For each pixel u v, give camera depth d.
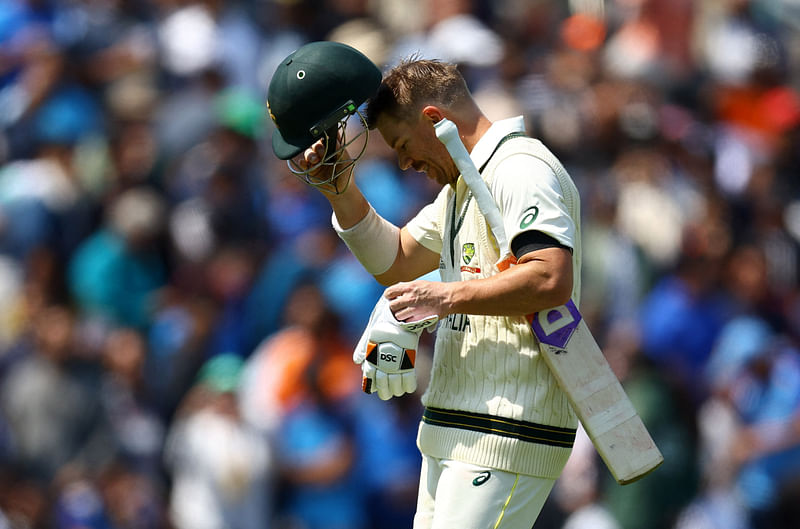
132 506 29.00
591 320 33.28
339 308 31.52
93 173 38.91
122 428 30.44
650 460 13.09
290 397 29.23
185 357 32.53
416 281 13.05
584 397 13.09
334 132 13.75
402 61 14.25
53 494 28.70
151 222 35.41
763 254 34.84
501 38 41.91
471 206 13.64
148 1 44.41
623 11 44.47
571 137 37.50
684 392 29.86
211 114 38.34
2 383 30.77
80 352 30.81
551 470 13.48
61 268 34.97
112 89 41.38
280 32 43.72
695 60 43.97
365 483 29.30
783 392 30.98
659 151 38.16
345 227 14.59
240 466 28.48
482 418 13.33
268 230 35.88
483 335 13.45
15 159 39.78
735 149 40.16
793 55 45.91
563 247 12.76
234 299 33.78
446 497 13.40
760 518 29.80
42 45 42.50
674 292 33.25
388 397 13.40
